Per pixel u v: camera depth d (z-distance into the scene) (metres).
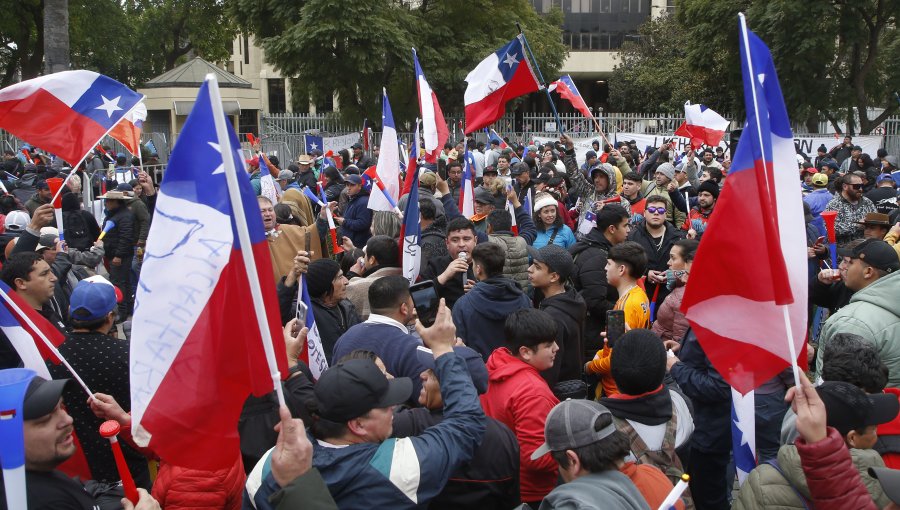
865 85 29.44
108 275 10.35
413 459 2.78
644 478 2.98
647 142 22.66
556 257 4.98
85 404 3.96
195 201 2.84
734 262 3.06
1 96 5.84
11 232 8.02
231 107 34.41
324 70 29.11
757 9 27.88
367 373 2.83
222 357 2.87
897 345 4.04
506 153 13.55
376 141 29.70
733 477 5.48
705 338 3.15
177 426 2.85
